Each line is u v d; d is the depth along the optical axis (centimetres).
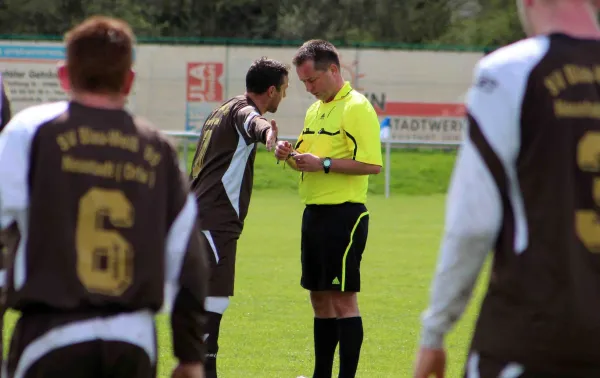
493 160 955
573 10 1014
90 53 1087
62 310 1031
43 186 1039
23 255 1039
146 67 9950
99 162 1059
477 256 976
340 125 2178
